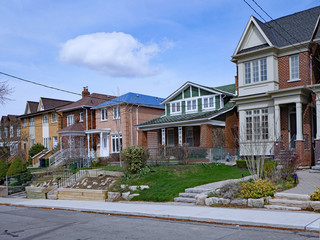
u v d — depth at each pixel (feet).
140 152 62.95
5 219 41.50
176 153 73.72
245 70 76.54
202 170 68.28
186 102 101.55
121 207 44.04
